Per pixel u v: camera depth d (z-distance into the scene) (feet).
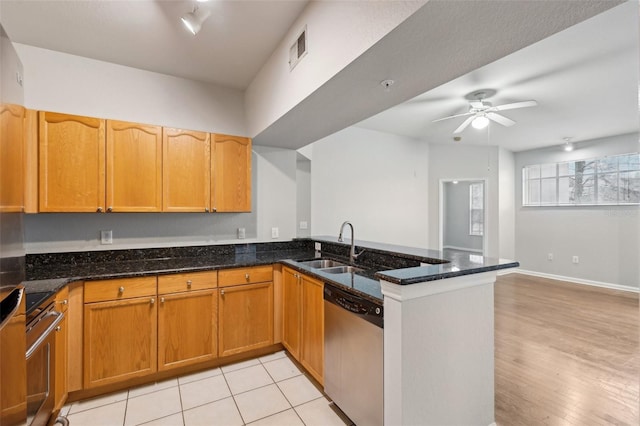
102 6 6.38
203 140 9.26
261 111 9.21
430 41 4.64
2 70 3.18
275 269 9.32
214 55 8.40
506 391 7.37
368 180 16.38
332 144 15.20
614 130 16.02
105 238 8.82
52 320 5.44
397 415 4.80
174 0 6.22
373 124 15.28
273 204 11.44
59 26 7.05
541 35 4.57
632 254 16.65
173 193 8.79
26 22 6.89
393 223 17.31
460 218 28.76
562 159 19.21
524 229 21.01
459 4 3.84
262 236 11.21
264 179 11.28
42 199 7.29
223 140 9.58
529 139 18.06
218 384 7.64
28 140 7.20
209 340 8.27
